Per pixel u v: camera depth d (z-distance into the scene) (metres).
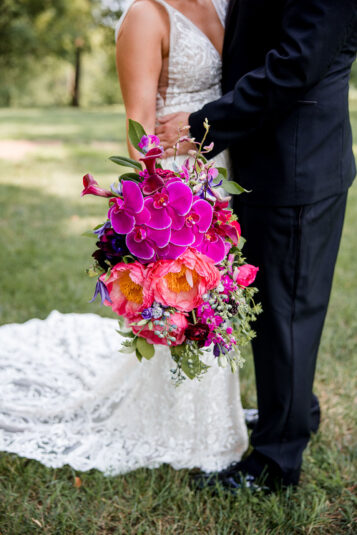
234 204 2.03
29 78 34.94
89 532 1.88
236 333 1.56
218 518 1.97
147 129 1.94
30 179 8.10
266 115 1.77
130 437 2.20
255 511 2.00
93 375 2.38
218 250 1.49
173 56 1.91
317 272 1.94
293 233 1.86
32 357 2.59
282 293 1.92
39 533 1.86
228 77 1.95
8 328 2.89
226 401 2.14
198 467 2.23
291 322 1.94
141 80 1.90
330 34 1.65
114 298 1.47
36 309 3.52
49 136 13.48
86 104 39.25
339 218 1.97
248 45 1.87
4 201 6.60
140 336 1.50
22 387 2.38
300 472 2.12
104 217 6.00
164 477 2.14
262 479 2.06
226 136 1.83
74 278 4.07
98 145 12.07
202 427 2.13
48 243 4.95
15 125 16.34
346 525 1.95
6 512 1.92
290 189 1.82
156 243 1.38
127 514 1.97
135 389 2.15
